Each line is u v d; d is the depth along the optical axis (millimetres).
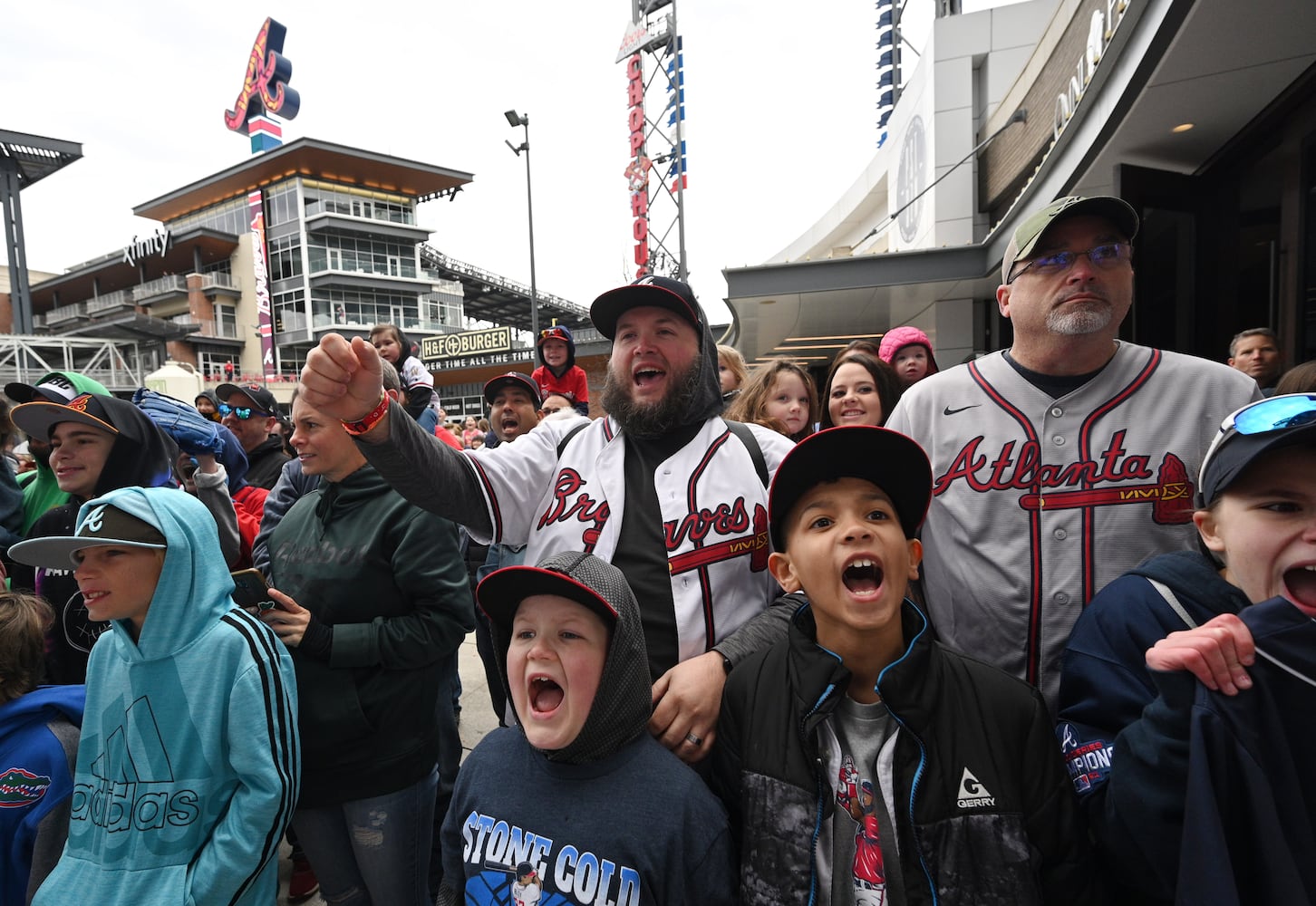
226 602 1601
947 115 10875
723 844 1236
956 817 1109
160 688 1489
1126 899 1215
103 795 1489
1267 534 996
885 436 1213
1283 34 3756
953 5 12477
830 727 1240
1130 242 1489
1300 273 4453
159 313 44188
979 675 1225
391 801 1835
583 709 1210
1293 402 980
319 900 2477
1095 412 1529
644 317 1676
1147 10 3941
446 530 1900
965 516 1608
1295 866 901
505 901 1207
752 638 1451
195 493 2645
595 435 1792
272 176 40938
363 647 1741
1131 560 1486
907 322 11555
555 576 1183
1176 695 970
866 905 1114
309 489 2619
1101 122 4934
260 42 46812
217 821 1502
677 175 18469
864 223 20906
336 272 40344
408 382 5203
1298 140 4414
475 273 53062
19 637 1760
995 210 10367
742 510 1617
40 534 2354
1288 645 933
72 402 2246
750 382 3338
